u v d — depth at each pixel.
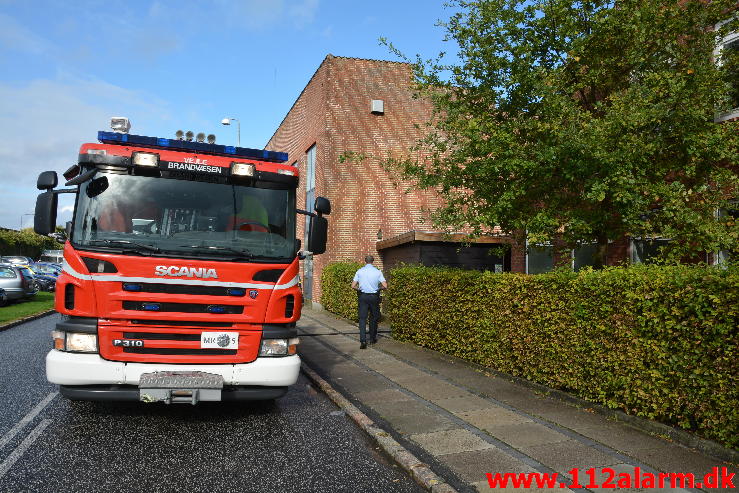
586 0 7.42
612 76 7.66
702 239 6.53
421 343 11.16
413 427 5.69
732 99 7.17
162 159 5.83
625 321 5.67
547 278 6.88
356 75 21.61
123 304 5.27
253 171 6.07
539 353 7.10
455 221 8.23
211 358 5.40
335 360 9.91
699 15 7.07
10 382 7.57
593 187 6.61
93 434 5.39
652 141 6.74
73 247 5.34
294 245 6.09
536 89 7.26
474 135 7.51
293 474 4.49
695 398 4.89
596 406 6.12
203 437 5.42
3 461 4.61
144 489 4.11
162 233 5.65
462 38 7.95
